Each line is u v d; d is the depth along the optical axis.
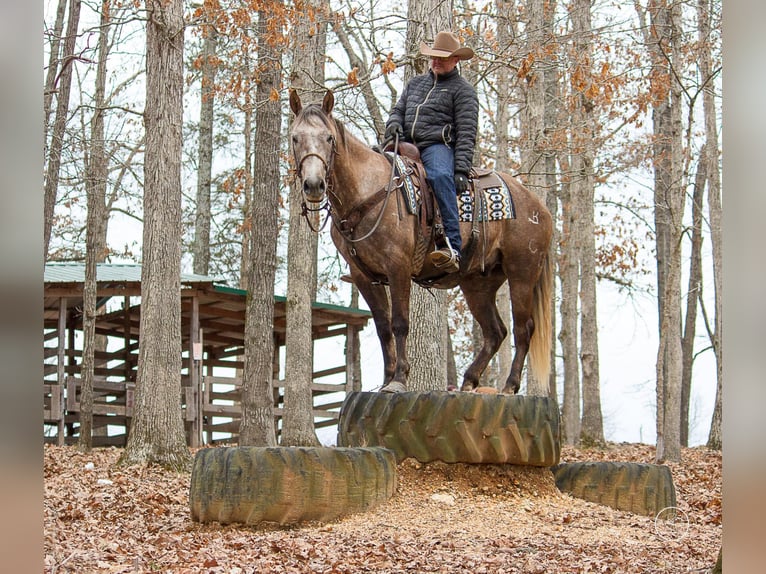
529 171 19.61
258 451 8.38
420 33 14.26
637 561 7.15
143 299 16.14
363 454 8.62
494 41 20.33
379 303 9.38
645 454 22.27
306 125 8.19
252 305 19.95
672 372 20.69
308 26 19.67
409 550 7.29
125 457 15.59
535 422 9.38
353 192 8.68
